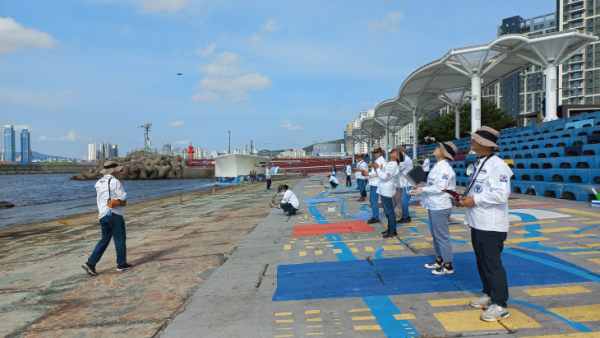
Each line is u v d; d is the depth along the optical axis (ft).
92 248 26.14
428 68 89.81
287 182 117.50
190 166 267.18
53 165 414.21
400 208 28.76
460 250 18.47
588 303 11.17
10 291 16.57
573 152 41.39
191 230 31.48
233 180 120.98
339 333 10.23
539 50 70.44
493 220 10.50
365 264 17.16
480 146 11.04
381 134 250.37
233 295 14.01
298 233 26.17
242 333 10.61
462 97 121.70
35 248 28.35
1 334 11.75
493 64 79.97
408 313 11.30
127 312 13.11
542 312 10.72
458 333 9.77
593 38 66.64
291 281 15.29
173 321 11.84
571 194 34.40
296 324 11.00
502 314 10.35
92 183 213.66
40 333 11.66
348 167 77.92
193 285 15.89
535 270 14.52
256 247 22.47
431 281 14.16
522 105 483.10
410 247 19.93
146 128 298.56
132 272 18.62
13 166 387.14
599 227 21.76
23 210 70.90
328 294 13.42
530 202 33.78
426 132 181.16
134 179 245.45
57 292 16.05
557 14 370.53
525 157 51.19
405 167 27.37
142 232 32.35
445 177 14.44
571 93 354.95
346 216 33.50
